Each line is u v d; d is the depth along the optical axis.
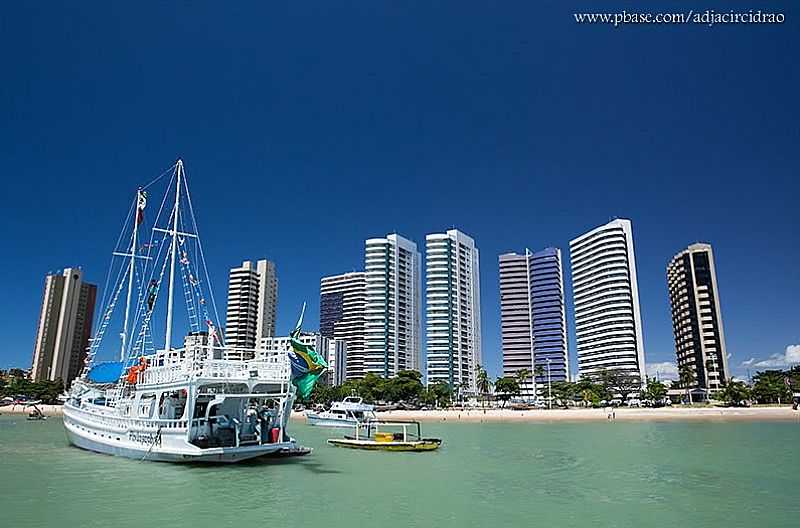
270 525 26.86
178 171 53.22
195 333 52.47
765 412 149.38
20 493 33.06
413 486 37.94
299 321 44.44
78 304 199.75
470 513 30.20
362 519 28.39
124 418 46.78
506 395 195.00
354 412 98.94
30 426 98.56
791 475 44.56
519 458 55.75
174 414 44.09
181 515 28.33
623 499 34.53
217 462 42.50
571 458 56.16
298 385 44.50
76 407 57.25
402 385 174.75
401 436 65.50
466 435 90.81
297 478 39.12
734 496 35.69
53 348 192.38
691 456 57.97
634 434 90.88
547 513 30.52
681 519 29.47
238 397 43.72
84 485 35.44
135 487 34.94
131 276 60.47
